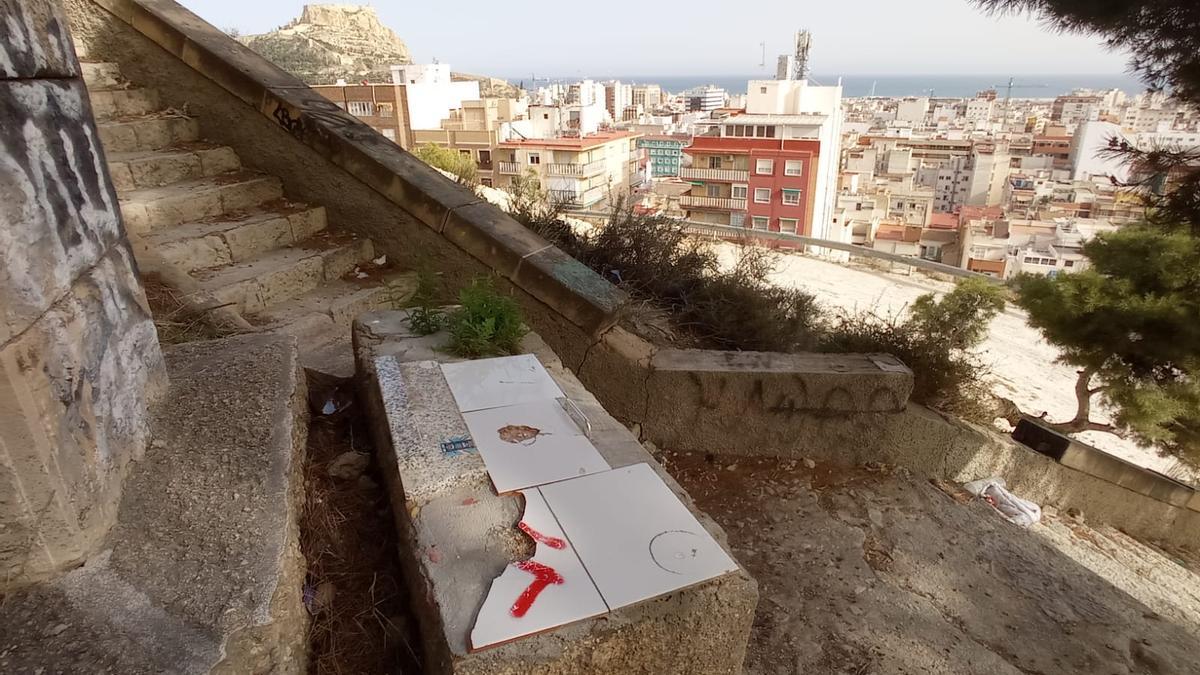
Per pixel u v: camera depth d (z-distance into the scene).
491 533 1.95
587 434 2.47
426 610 1.76
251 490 1.92
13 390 1.39
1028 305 6.62
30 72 1.60
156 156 4.53
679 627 1.76
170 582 1.58
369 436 2.81
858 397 4.38
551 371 2.96
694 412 4.41
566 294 4.22
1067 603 3.71
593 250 6.00
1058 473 5.02
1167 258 5.82
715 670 1.91
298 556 1.92
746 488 4.27
